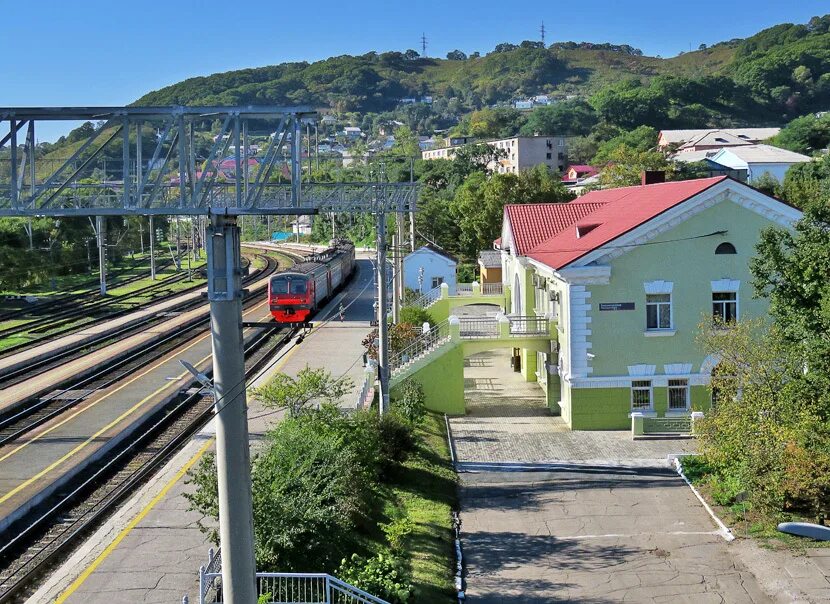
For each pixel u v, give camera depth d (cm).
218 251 1204
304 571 1570
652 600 1722
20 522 1908
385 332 2631
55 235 7325
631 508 2233
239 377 1210
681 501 2269
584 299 2858
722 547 1973
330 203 2811
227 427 1203
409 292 5331
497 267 5791
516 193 7312
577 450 2697
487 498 2347
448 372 3170
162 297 6391
